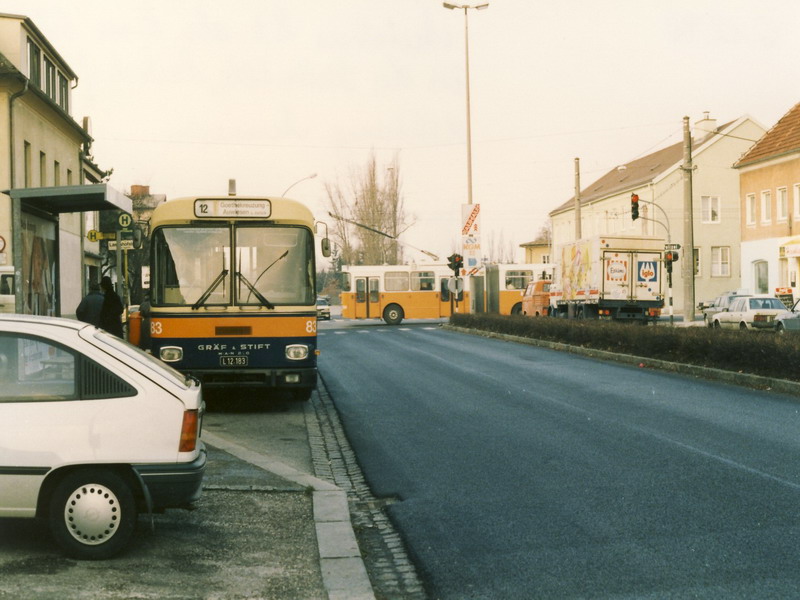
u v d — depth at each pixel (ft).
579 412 41.32
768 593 16.52
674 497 24.48
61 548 19.16
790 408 42.04
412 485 27.09
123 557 19.12
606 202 236.43
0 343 19.06
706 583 17.20
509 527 21.95
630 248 109.70
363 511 24.71
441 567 18.93
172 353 42.93
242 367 43.29
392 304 161.48
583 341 79.82
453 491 26.13
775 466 28.32
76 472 18.80
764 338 53.31
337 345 92.27
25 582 17.06
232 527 22.06
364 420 40.52
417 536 21.43
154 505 19.04
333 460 32.09
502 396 47.85
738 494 24.64
